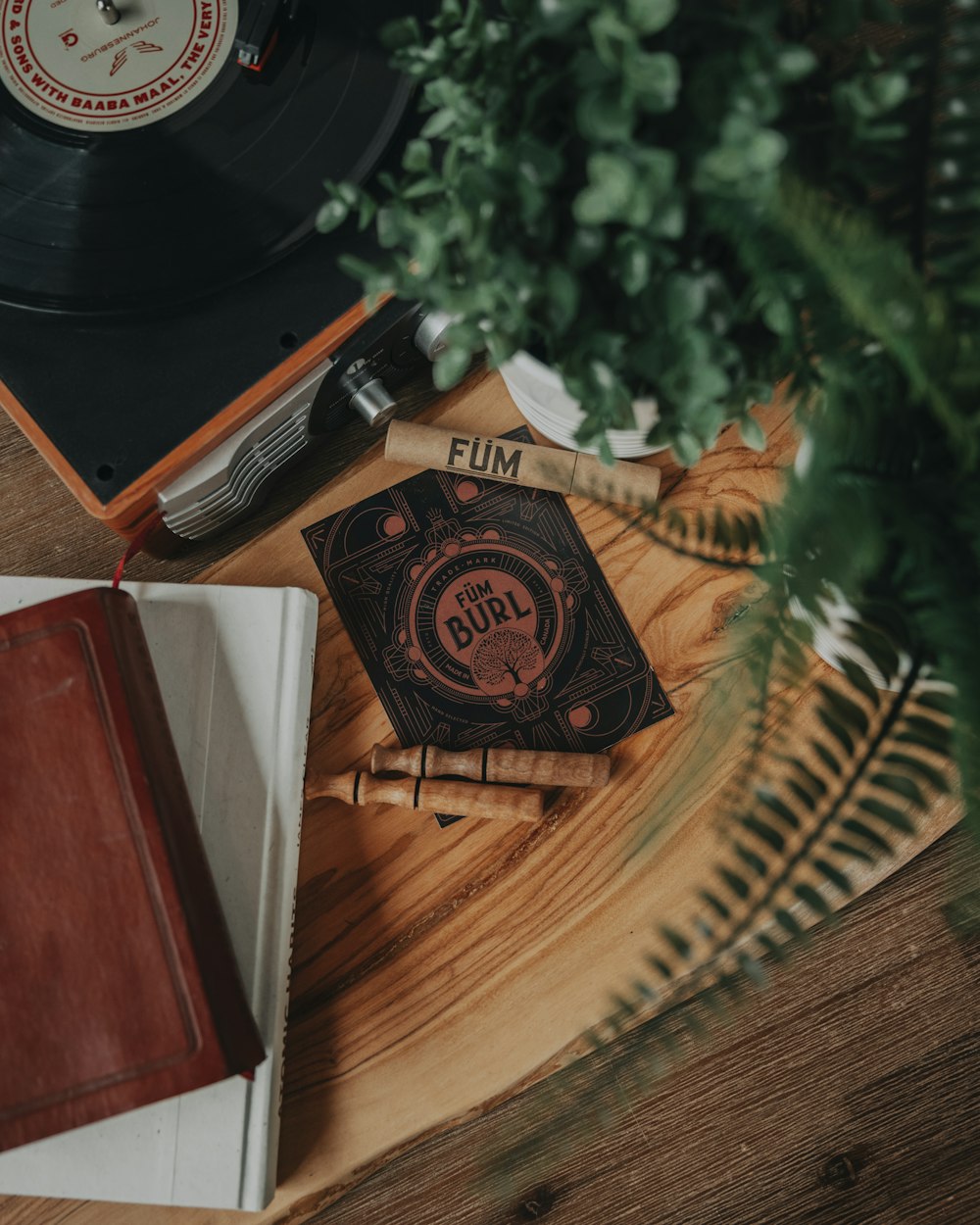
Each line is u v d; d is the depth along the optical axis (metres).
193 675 0.84
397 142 0.83
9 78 0.85
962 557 0.50
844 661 0.55
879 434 0.51
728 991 0.54
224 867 0.82
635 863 0.83
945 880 0.97
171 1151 0.78
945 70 0.52
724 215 0.46
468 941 0.84
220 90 0.84
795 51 0.46
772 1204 0.96
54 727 0.76
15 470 1.07
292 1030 0.84
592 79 0.47
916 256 0.57
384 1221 0.97
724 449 0.89
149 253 0.82
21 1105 0.72
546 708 0.88
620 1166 0.97
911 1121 0.96
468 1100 0.82
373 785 0.85
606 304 0.54
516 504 0.91
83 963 0.74
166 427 0.81
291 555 0.91
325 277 0.82
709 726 0.52
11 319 0.82
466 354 0.54
